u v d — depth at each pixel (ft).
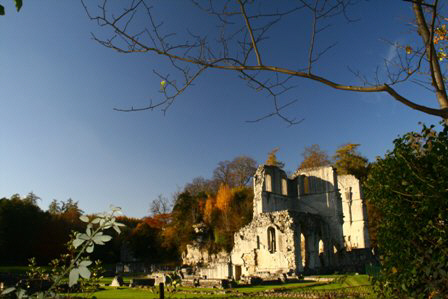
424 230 21.01
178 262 219.61
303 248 152.97
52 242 204.95
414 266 21.36
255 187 145.69
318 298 62.75
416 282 21.56
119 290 82.43
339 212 149.79
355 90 18.25
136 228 244.22
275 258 126.41
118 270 188.14
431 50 18.25
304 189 159.74
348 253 146.10
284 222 127.03
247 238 135.23
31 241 198.39
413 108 18.07
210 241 208.64
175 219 232.32
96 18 16.31
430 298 20.49
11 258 192.65
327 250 145.07
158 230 249.96
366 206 172.65
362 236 167.94
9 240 190.90
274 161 247.50
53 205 304.91
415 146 22.36
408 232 22.43
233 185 264.52
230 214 210.59
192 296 68.44
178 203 232.94
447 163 20.15
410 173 21.93
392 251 23.29
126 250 236.02
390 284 23.50
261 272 116.57
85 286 28.40
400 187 22.67
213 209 218.38
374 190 25.23
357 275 103.04
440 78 19.63
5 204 193.98
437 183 20.39
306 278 108.17
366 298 50.03
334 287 78.38
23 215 198.39
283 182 160.25
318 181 156.25
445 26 30.30
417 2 17.52
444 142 20.51
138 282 93.76
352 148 226.17
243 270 133.08
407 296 21.91
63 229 212.02
